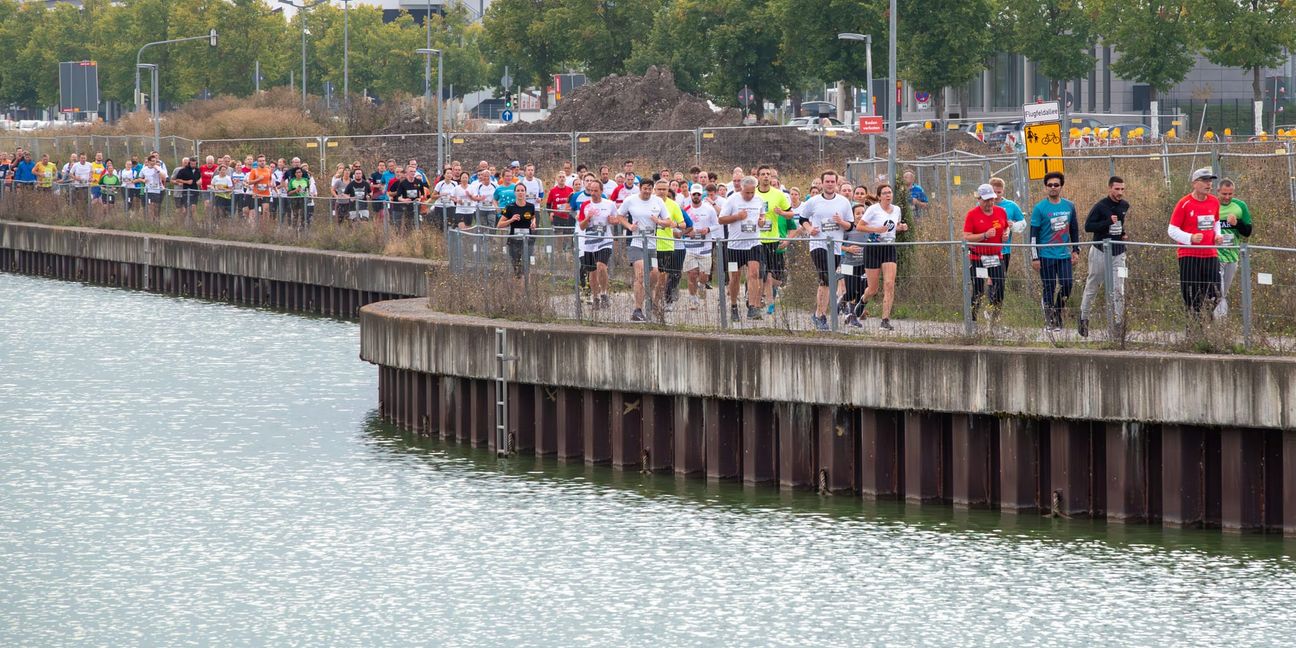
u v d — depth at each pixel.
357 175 77.88
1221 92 162.12
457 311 47.84
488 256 47.50
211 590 33.84
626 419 41.75
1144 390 34.56
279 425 49.22
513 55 166.75
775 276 41.78
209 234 85.62
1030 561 34.06
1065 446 35.84
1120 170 69.00
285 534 37.53
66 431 48.72
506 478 41.69
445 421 46.22
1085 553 34.38
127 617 32.34
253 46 189.88
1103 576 33.19
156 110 115.69
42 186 102.94
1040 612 31.52
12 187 104.50
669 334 40.50
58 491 41.59
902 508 37.75
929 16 129.25
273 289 79.56
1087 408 35.16
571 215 62.25
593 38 159.62
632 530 37.12
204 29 188.38
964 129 130.75
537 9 164.88
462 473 42.41
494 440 44.66
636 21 161.00
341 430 48.31
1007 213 39.19
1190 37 125.69
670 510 38.50
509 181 63.91
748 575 34.00
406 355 46.72
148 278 88.12
